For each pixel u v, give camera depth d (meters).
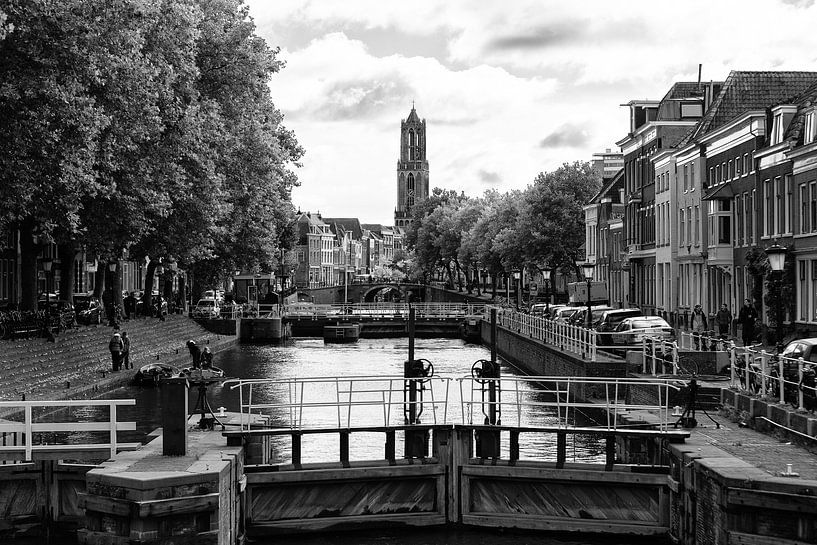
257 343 90.25
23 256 50.16
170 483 20.61
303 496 25.50
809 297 45.81
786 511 19.72
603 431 25.58
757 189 52.38
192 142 47.53
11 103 33.34
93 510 20.92
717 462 21.92
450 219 157.50
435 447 26.36
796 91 63.38
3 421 26.95
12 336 47.84
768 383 29.08
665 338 46.22
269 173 62.44
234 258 78.62
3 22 29.83
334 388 49.59
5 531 24.22
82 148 35.59
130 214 45.81
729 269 57.44
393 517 25.95
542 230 96.50
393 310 115.19
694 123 74.44
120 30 35.91
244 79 56.88
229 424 26.41
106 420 37.59
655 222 74.12
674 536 24.27
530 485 25.89
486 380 27.23
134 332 65.06
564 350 48.44
